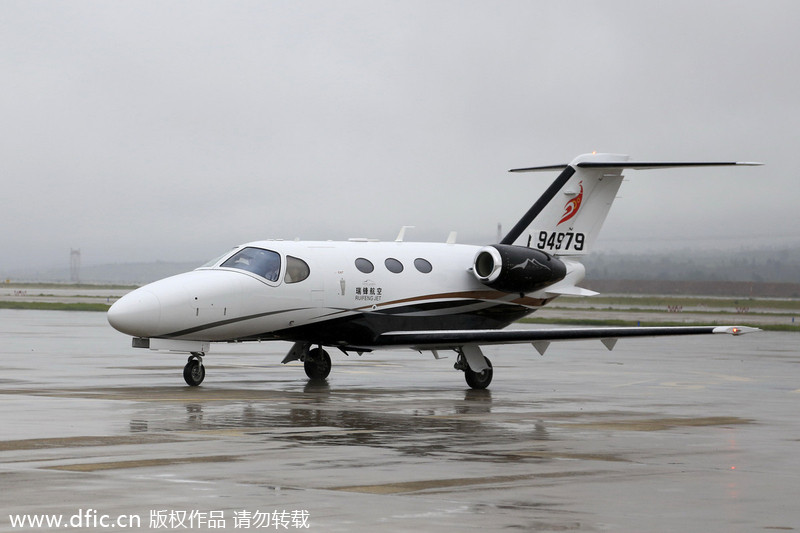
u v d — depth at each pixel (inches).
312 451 507.2
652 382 973.2
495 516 369.4
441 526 353.1
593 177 1042.1
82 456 480.1
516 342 882.1
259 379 948.6
